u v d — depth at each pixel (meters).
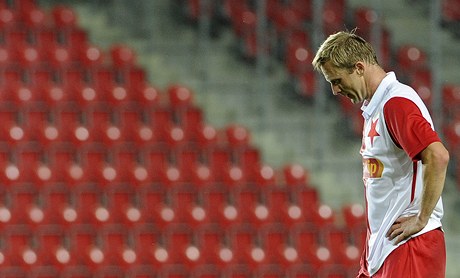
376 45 53.28
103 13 57.72
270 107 52.75
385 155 14.70
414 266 14.72
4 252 42.28
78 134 48.16
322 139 50.34
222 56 55.62
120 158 47.97
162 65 55.03
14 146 46.94
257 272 44.19
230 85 54.09
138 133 49.00
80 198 45.34
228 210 46.03
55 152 47.03
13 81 51.91
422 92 53.38
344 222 46.06
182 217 45.25
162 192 46.31
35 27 55.22
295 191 47.59
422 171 14.31
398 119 14.34
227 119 52.31
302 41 55.59
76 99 50.50
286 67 54.50
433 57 51.34
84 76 52.94
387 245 14.88
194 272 43.59
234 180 47.59
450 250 46.72
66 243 43.53
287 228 45.91
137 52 55.66
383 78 14.70
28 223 43.44
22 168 46.00
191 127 50.12
